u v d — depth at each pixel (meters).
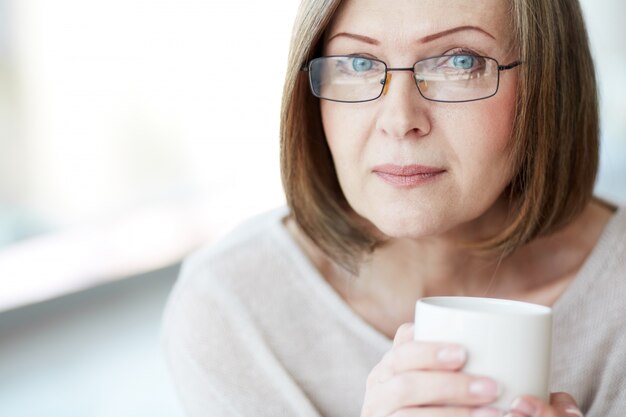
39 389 2.72
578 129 1.11
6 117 3.75
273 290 1.17
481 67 0.95
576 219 1.14
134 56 4.40
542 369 0.72
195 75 4.77
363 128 0.97
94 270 3.97
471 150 0.95
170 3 4.54
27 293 3.58
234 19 4.85
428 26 0.92
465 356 0.72
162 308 3.76
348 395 1.13
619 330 1.10
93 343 3.25
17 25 3.76
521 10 0.96
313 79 1.00
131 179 4.46
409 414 0.74
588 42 1.12
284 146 1.10
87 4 4.10
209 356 1.15
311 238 1.16
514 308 0.77
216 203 4.93
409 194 0.96
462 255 1.14
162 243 4.42
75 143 4.12
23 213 3.90
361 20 0.95
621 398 1.09
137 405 2.55
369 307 1.16
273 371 1.13
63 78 4.02
